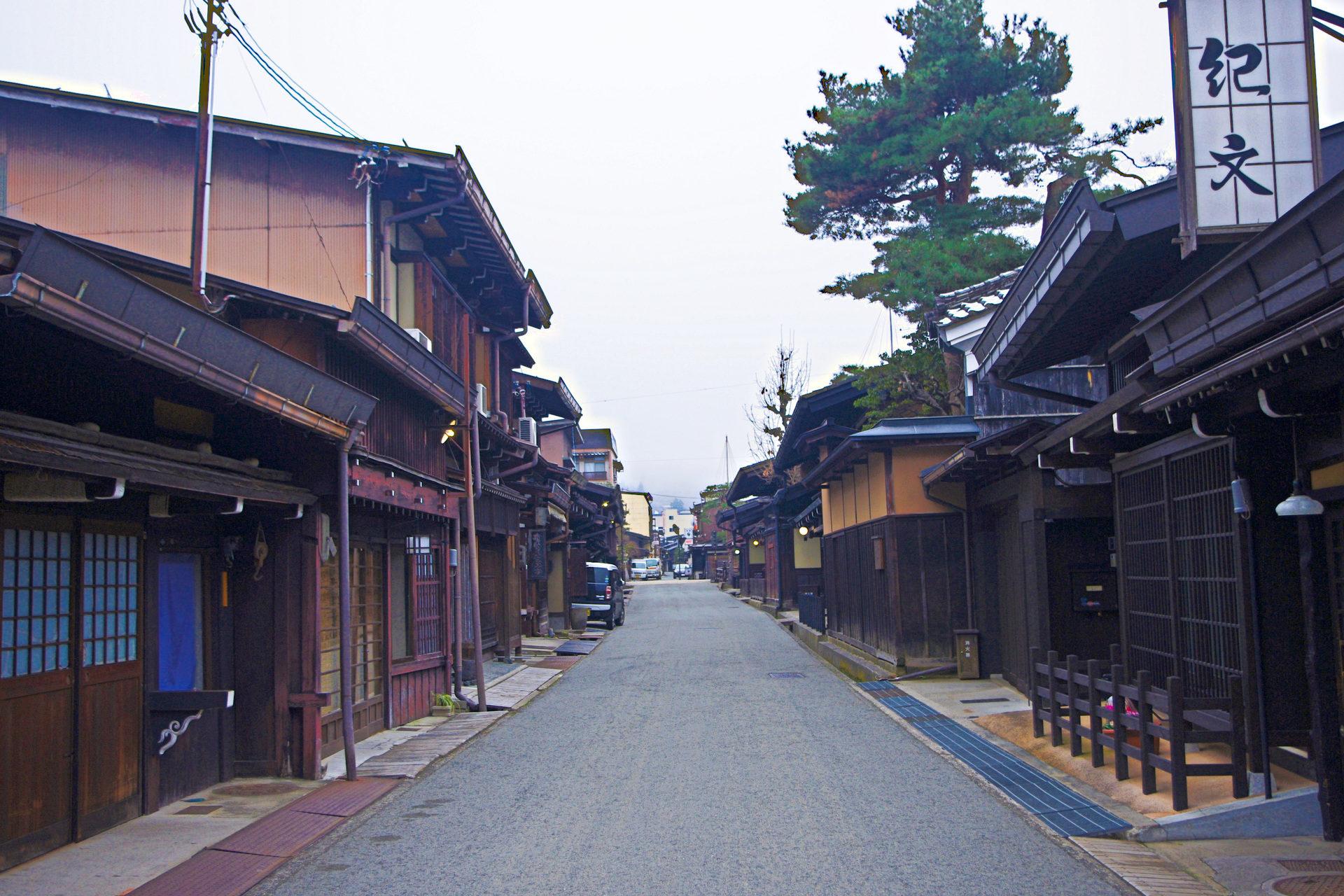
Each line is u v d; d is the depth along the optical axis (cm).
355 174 1253
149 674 768
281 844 677
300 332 932
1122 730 778
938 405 2327
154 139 1302
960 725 1114
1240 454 687
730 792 819
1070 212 754
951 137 2092
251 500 800
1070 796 762
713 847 653
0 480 600
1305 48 664
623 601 3522
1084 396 1686
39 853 639
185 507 793
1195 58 668
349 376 1004
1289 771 722
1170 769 691
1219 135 663
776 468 3262
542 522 2489
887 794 800
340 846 680
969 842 651
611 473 5853
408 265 1376
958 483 1562
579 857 639
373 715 1123
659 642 2480
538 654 2178
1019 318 947
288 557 907
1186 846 629
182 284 873
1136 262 823
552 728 1194
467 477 1398
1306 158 658
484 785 877
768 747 1021
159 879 597
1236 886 550
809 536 2898
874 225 2417
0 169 1299
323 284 1261
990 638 1478
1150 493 862
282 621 902
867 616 1797
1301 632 677
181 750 813
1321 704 629
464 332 1598
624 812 759
